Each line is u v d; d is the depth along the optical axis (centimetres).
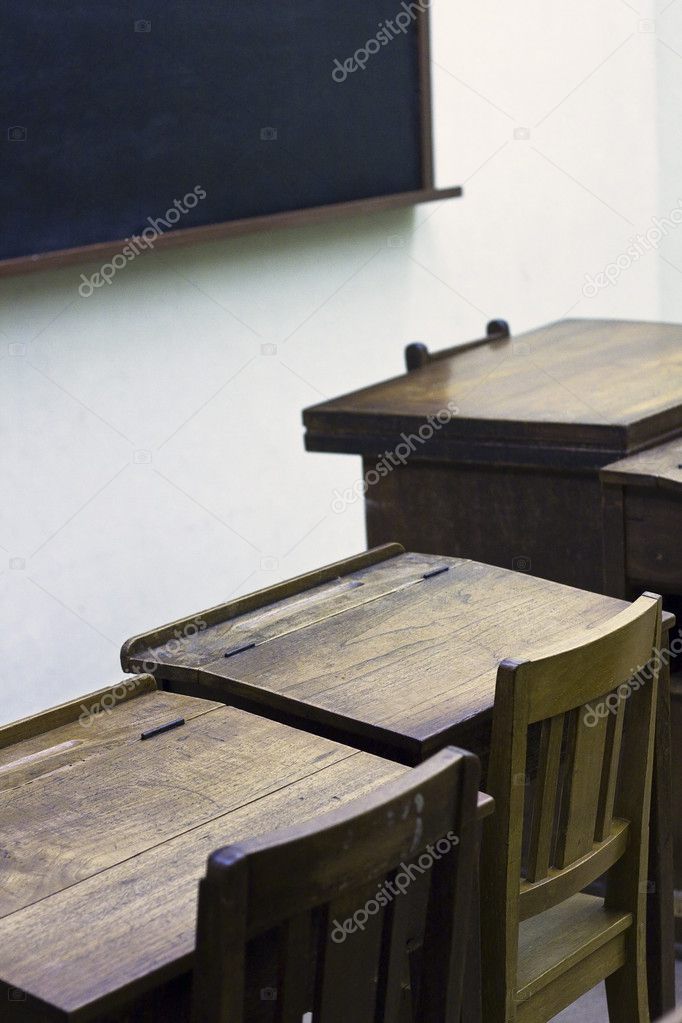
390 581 255
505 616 234
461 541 322
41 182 388
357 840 148
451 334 557
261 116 448
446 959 168
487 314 573
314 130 467
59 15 384
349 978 157
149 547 449
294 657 221
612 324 414
